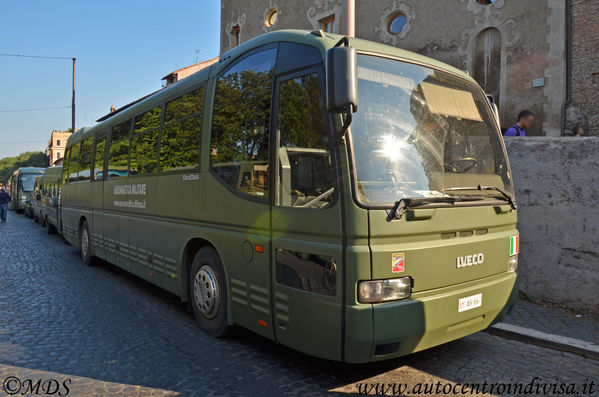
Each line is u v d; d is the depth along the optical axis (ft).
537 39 36.09
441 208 12.12
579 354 14.78
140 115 23.40
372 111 12.14
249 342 16.16
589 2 33.53
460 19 40.47
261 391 12.36
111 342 16.24
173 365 14.14
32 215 86.69
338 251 11.16
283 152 13.08
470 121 14.42
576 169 18.24
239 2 65.10
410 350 11.74
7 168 447.01
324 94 11.95
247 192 14.43
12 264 32.81
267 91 13.98
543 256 19.17
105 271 30.25
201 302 17.07
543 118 35.94
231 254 15.12
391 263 11.16
